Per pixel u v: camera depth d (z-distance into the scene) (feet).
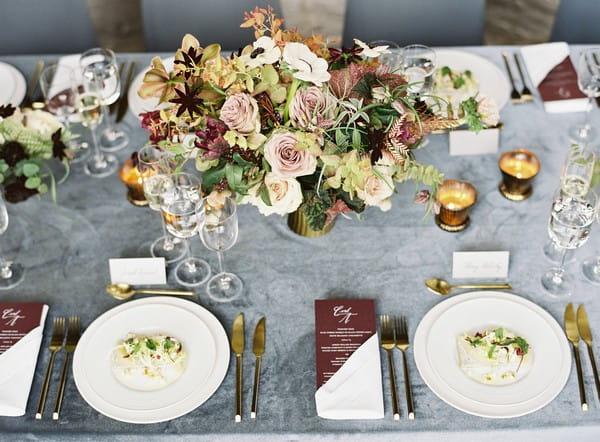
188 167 6.28
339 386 4.61
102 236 5.79
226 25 8.26
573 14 8.24
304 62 4.28
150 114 4.82
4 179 5.72
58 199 6.11
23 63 7.30
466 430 4.44
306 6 13.30
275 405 4.60
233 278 5.40
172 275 5.44
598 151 5.32
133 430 4.47
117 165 6.39
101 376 4.71
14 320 5.05
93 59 6.40
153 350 4.78
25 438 4.50
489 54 7.29
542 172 6.15
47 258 5.63
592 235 5.65
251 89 4.43
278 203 4.52
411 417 4.50
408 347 4.91
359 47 4.91
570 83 6.86
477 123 5.41
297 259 5.55
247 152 4.51
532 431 4.43
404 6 8.38
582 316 5.02
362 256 5.55
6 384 4.65
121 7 12.91
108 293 5.33
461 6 8.34
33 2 8.36
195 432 4.46
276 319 5.13
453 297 5.16
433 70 6.04
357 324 4.99
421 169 4.72
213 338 4.91
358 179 4.47
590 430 4.45
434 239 5.66
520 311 5.04
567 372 4.65
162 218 5.92
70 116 6.63
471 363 4.73
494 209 5.87
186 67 4.53
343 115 4.41
